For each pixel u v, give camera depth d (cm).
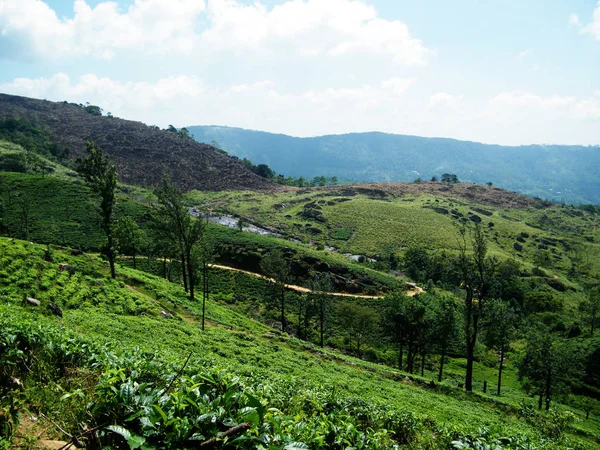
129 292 4759
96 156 5281
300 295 9519
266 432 609
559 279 14175
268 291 9250
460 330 6300
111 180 5366
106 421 639
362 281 10638
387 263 13700
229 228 13138
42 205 11688
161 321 4050
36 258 4550
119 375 761
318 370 3822
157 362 1170
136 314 4222
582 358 7681
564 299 12662
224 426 606
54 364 941
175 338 3450
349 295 9875
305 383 2202
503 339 6312
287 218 19150
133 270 6894
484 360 8575
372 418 1333
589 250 17788
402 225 17850
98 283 4612
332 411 1176
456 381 6938
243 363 3369
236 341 4203
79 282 4416
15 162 15775
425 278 12544
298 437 702
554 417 2652
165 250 8062
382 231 17175
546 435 2459
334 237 16725
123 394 650
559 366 5828
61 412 704
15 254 4441
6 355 902
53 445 624
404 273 13100
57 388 791
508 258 14500
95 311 3797
